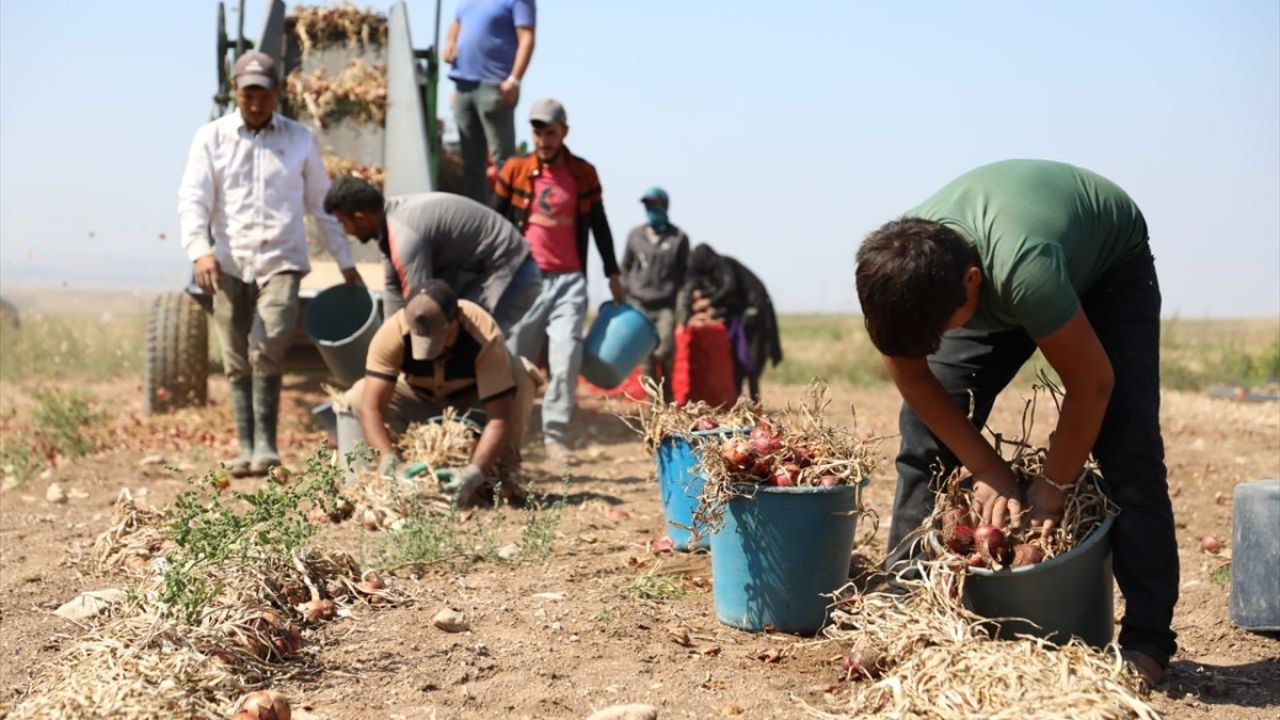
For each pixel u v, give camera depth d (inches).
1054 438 157.8
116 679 150.6
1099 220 157.0
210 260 323.3
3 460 345.4
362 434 288.4
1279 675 173.8
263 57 328.8
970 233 147.7
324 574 200.5
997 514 161.5
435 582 212.4
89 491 308.7
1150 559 160.7
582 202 377.7
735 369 494.0
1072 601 160.7
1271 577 188.7
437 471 266.1
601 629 185.8
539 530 235.8
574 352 372.5
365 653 173.9
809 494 181.3
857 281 144.6
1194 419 499.8
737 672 169.3
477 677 166.1
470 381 279.0
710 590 209.9
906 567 175.5
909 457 176.6
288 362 388.5
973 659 147.9
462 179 436.5
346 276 337.7
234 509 273.7
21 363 611.5
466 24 424.8
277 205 329.1
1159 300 164.7
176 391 416.5
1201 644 188.9
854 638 168.4
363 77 427.2
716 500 184.4
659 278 490.3
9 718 146.2
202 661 155.9
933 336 142.8
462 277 311.1
